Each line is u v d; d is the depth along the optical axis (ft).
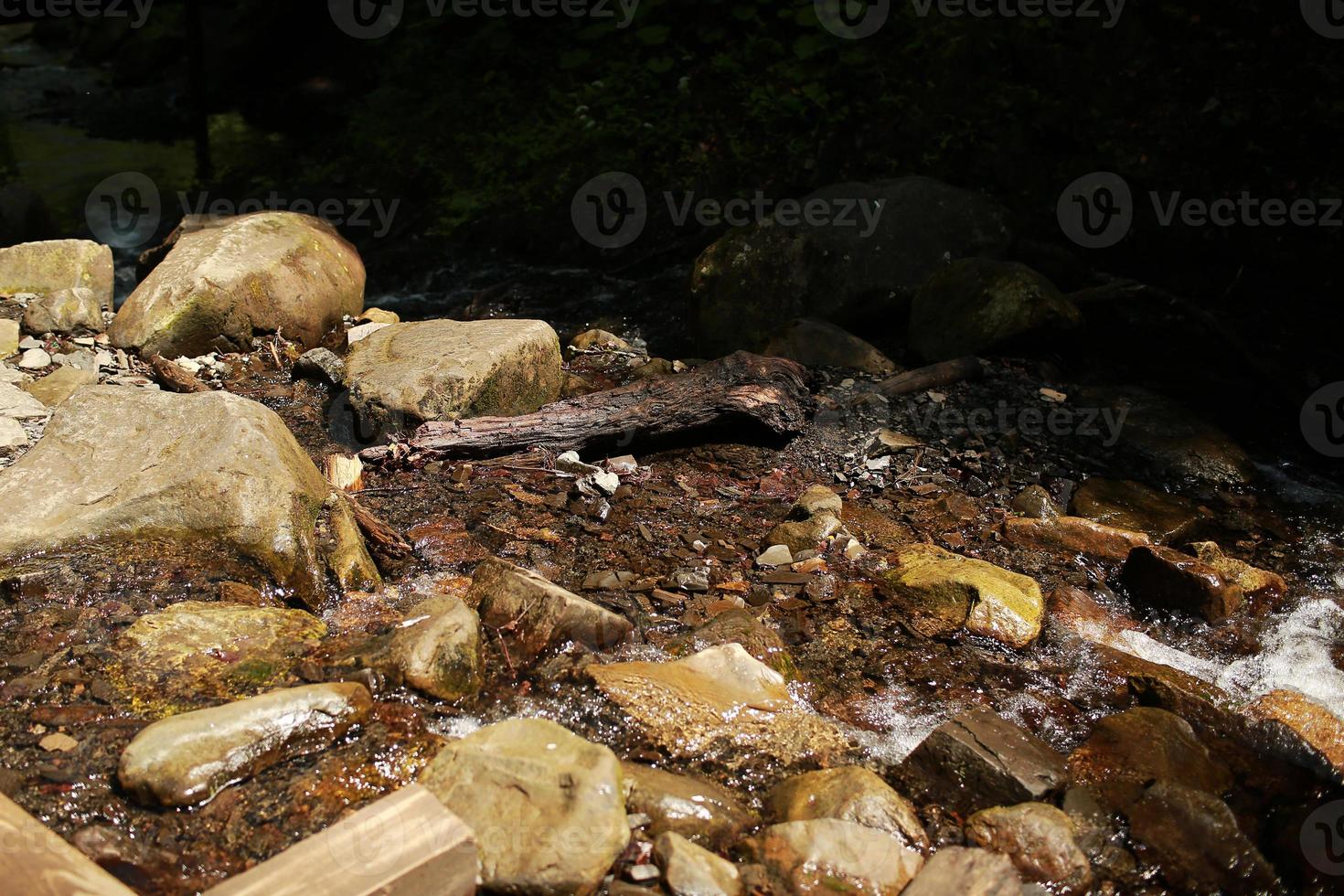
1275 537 15.17
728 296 20.54
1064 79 24.11
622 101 27.35
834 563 13.51
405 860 7.77
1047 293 19.08
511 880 8.23
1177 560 13.35
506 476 14.84
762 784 9.93
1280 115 22.50
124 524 12.00
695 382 16.28
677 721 10.43
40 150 32.17
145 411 13.00
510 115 28.86
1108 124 23.59
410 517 13.79
